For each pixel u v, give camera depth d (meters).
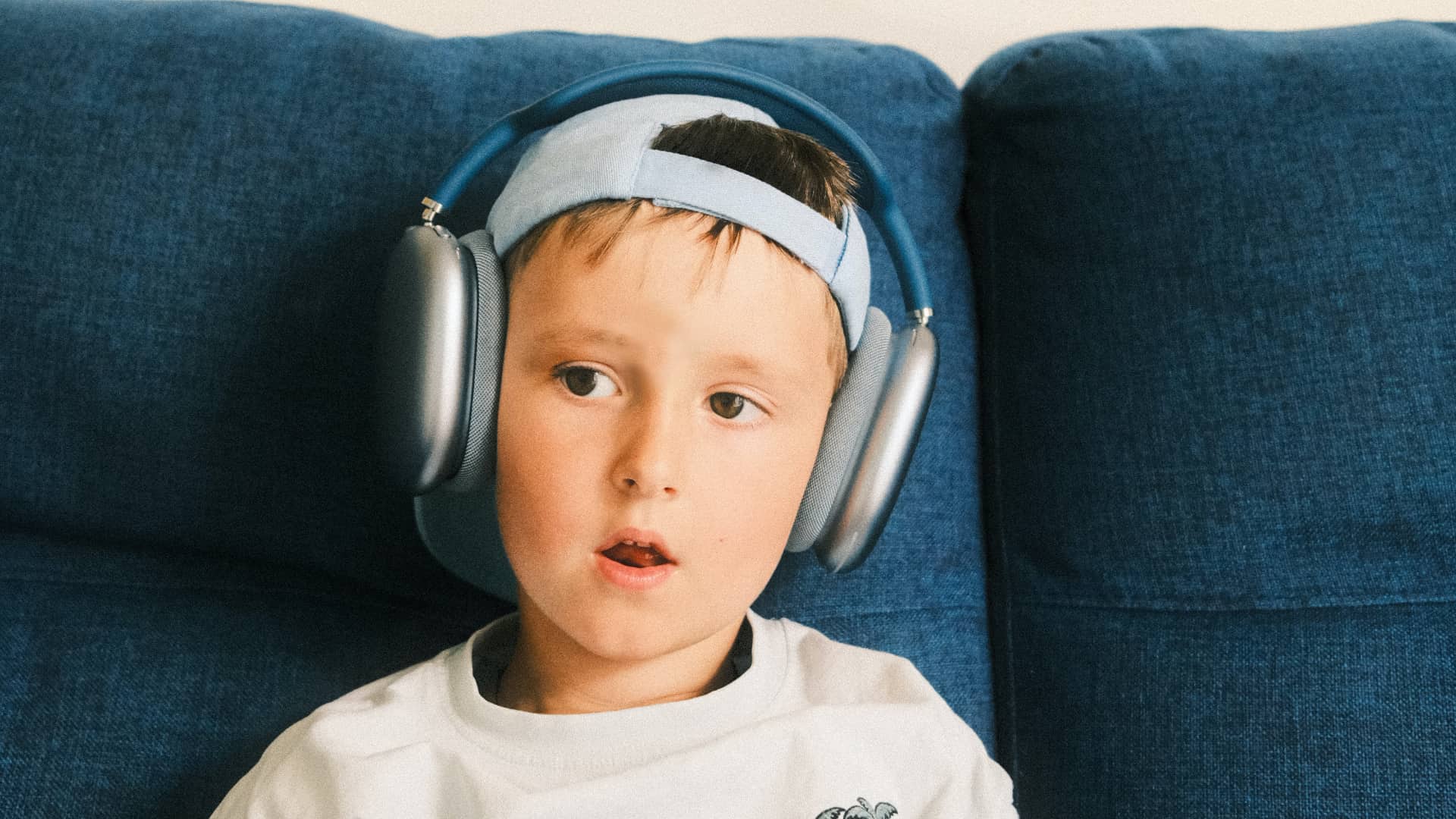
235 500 0.78
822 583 0.83
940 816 0.65
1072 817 0.80
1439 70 0.86
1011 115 0.94
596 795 0.60
